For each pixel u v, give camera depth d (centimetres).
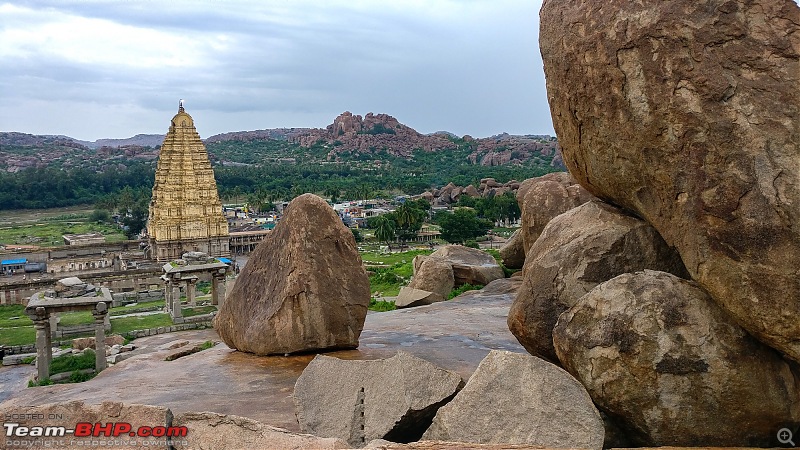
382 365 727
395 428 660
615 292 656
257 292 1143
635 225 760
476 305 1728
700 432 615
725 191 595
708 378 609
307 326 1084
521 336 823
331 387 738
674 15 634
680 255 672
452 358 1061
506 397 611
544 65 805
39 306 2366
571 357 675
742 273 584
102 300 2458
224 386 929
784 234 566
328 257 1111
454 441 597
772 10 615
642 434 638
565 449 555
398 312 1694
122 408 636
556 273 784
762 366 612
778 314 568
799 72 593
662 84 639
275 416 773
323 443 589
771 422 614
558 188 1623
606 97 693
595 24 699
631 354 624
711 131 608
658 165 660
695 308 623
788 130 582
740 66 607
